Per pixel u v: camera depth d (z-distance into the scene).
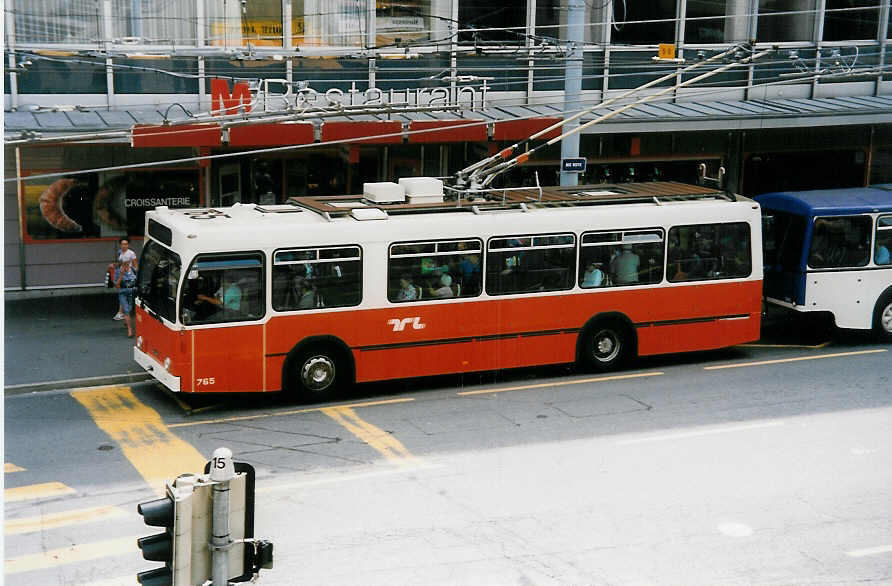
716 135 28.31
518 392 17.72
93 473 13.58
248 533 6.32
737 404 17.16
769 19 28.34
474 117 23.61
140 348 17.27
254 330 16.22
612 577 10.98
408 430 15.60
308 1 23.44
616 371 19.12
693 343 19.36
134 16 22.16
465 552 11.48
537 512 12.62
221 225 16.02
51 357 18.66
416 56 24.19
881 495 13.43
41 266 23.19
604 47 26.27
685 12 27.16
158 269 16.55
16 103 21.41
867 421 16.36
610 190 19.78
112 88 22.12
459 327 17.55
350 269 16.70
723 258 19.33
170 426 15.63
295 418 16.12
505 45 25.33
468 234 17.36
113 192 23.39
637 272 18.75
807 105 27.53
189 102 22.84
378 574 10.88
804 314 20.72
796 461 14.57
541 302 18.08
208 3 22.66
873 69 25.33
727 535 12.12
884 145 30.23
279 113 17.89
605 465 14.26
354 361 16.97
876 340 21.88
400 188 17.81
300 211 17.27
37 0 21.22
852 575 11.19
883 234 20.83
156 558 6.12
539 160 26.20
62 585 10.48
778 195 21.28
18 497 12.70
